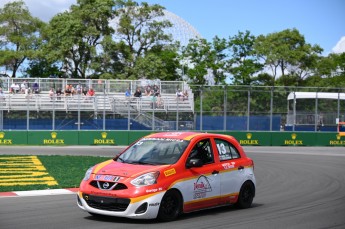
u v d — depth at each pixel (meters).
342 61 73.19
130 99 39.56
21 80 41.06
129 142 38.31
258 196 14.55
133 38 63.88
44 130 37.47
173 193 10.11
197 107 39.81
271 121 40.16
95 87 41.59
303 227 10.06
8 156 26.20
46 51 59.19
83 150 32.66
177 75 66.69
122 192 9.59
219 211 11.58
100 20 59.97
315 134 40.62
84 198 9.98
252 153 32.41
